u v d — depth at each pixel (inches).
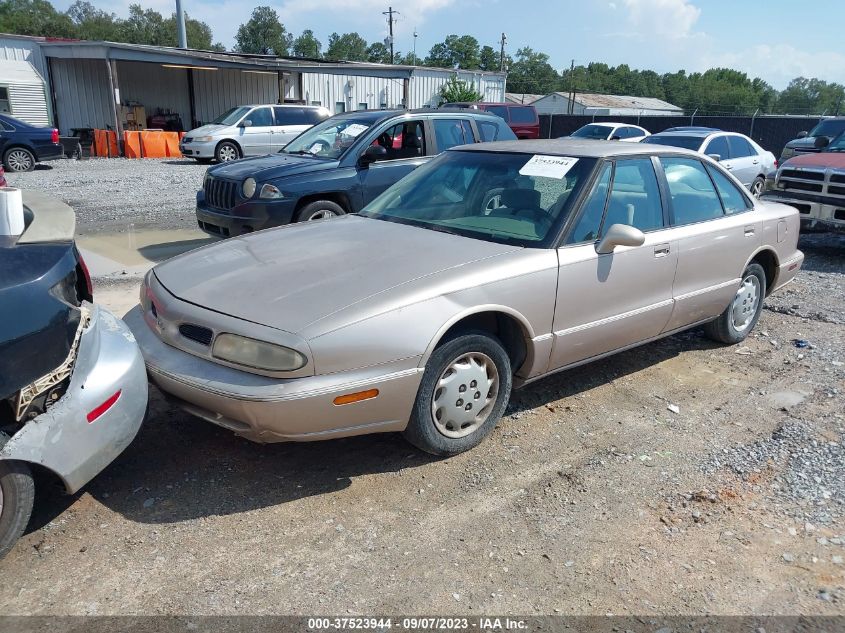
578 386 187.3
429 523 124.7
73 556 113.6
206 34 4126.5
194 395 125.6
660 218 179.9
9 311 105.2
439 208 175.8
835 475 142.5
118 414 120.4
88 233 384.8
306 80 1288.1
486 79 1541.6
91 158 919.7
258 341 120.3
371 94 1373.0
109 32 3865.7
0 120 695.7
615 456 149.9
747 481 140.5
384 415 129.9
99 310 134.3
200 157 812.0
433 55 4237.2
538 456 149.2
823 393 185.0
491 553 116.9
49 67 1027.9
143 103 1181.1
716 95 4293.8
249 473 139.6
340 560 114.2
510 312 143.3
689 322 195.3
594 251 158.4
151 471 139.4
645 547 119.0
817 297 284.2
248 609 102.7
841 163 361.4
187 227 411.2
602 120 1513.3
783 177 380.8
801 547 119.6
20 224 114.3
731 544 120.2
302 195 291.0
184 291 137.9
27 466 109.7
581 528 124.2
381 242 156.2
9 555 113.3
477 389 144.3
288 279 137.3
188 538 118.7
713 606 105.4
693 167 196.7
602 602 105.8
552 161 172.4
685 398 181.5
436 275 137.3
